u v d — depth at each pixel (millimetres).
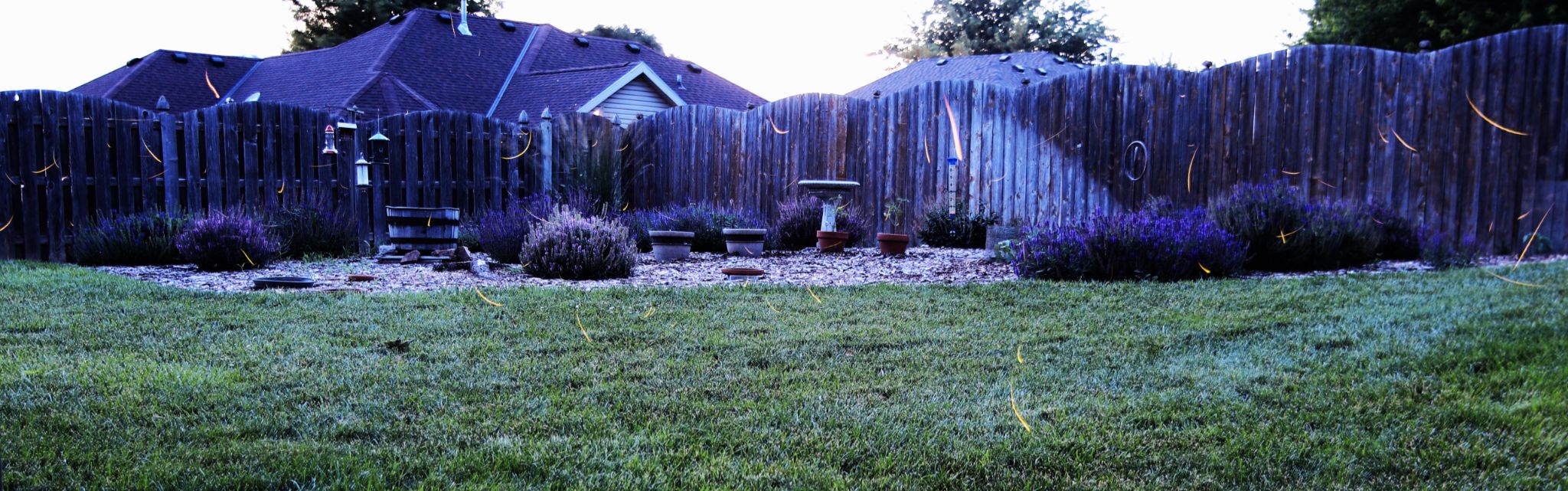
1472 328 3787
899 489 2133
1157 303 4695
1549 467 2279
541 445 2369
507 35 18594
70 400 2736
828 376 3156
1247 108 7305
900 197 9828
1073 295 5004
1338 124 6848
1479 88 6293
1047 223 6645
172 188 8609
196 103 17141
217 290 5387
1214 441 2465
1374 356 3377
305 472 2158
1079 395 2895
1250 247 6398
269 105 9031
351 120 9672
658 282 6051
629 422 2602
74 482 2086
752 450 2375
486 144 10586
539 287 5508
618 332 3932
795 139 10672
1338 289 4984
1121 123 8070
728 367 3283
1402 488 2162
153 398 2758
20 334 3781
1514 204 6199
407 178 9891
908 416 2668
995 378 3127
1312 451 2383
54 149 7938
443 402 2771
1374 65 6695
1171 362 3369
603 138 11984
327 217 8594
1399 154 6629
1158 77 7805
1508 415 2645
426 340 3727
